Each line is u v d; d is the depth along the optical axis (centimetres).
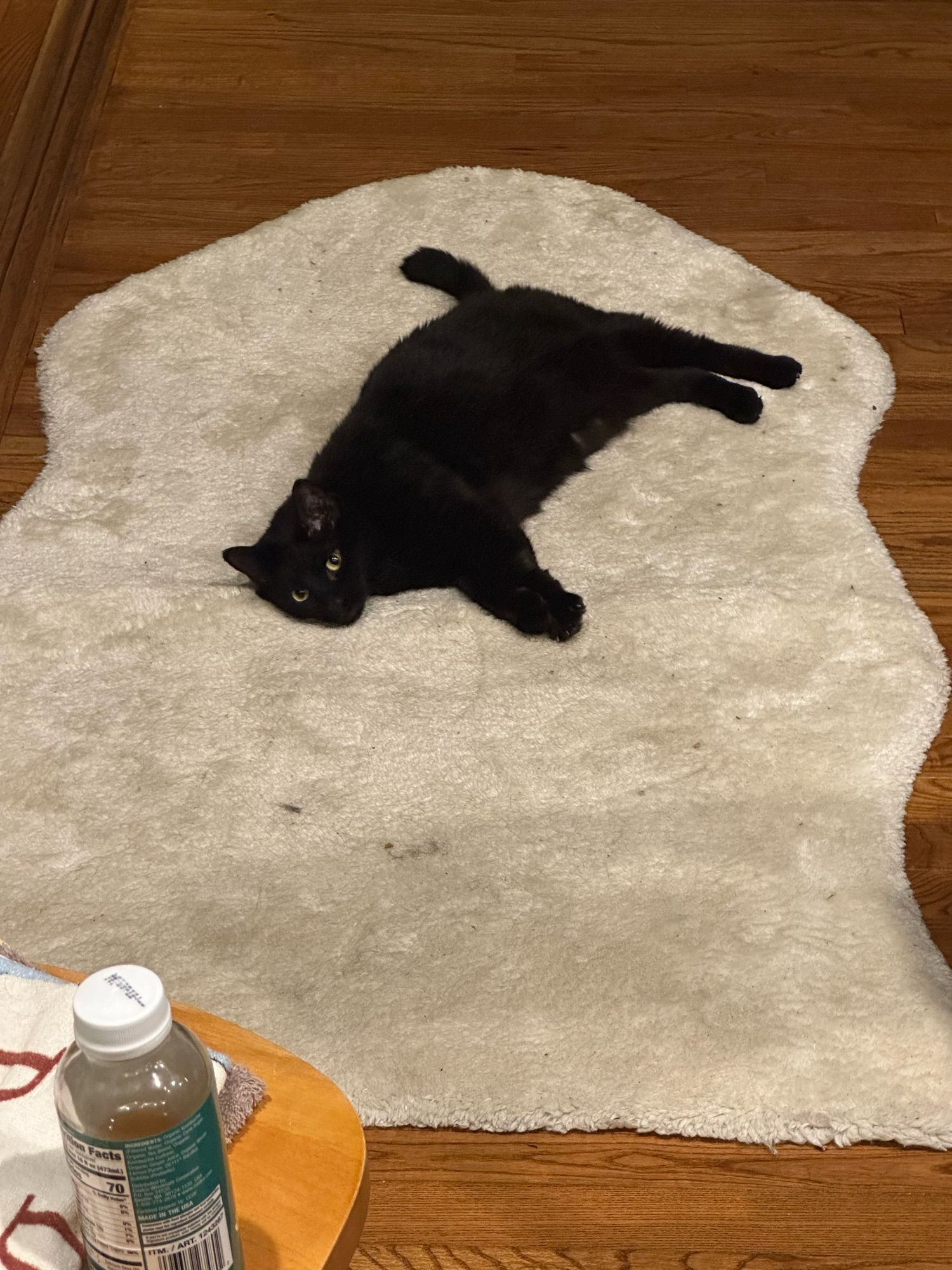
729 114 294
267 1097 86
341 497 202
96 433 232
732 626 196
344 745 185
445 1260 137
